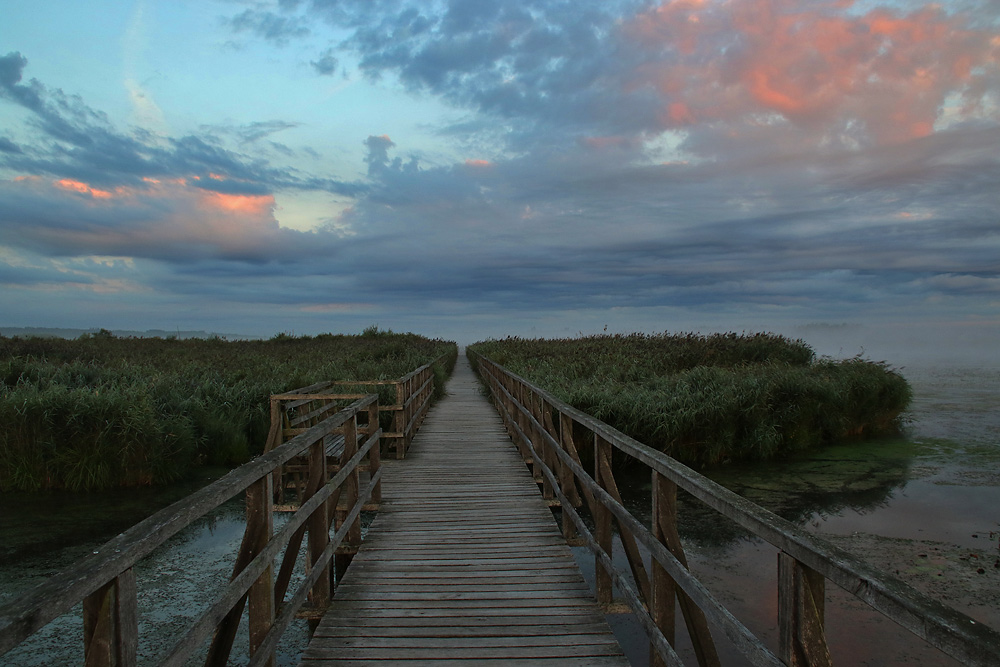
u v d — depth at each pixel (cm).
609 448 353
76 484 807
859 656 392
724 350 1772
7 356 1555
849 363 1439
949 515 701
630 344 1883
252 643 252
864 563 125
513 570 424
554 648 313
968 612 455
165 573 539
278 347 2605
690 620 236
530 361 1686
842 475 892
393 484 684
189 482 854
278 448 282
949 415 1420
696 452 957
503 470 754
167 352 2053
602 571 361
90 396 852
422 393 1202
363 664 297
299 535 341
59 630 437
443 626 338
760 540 625
